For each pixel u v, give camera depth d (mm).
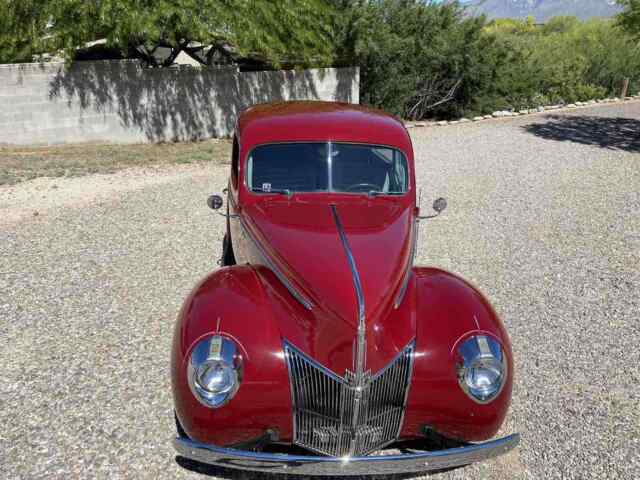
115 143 14367
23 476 3256
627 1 16906
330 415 3127
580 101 25906
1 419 3734
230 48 17656
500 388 3162
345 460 2918
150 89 14492
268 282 3506
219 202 4754
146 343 4730
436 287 3572
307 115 4684
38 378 4203
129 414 3834
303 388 3104
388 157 4426
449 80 20203
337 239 3635
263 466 2922
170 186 10008
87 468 3344
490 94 21062
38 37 12719
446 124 18984
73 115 13711
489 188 10445
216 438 3035
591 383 4426
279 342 3123
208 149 13773
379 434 3195
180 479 3322
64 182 10109
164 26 12836
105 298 5543
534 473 3484
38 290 5691
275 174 4316
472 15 19938
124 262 6465
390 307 3260
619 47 28156
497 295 5969
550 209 9203
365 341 2967
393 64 18797
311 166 4336
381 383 3104
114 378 4227
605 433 3846
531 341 5039
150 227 7711
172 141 15047
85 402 3941
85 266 6324
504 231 8070
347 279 3223
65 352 4566
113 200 9023
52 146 13586
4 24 12852
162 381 4207
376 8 18062
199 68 15062
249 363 3029
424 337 3230
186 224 7863
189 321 3189
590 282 6367
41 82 13172
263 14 13758
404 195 4426
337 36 17484
